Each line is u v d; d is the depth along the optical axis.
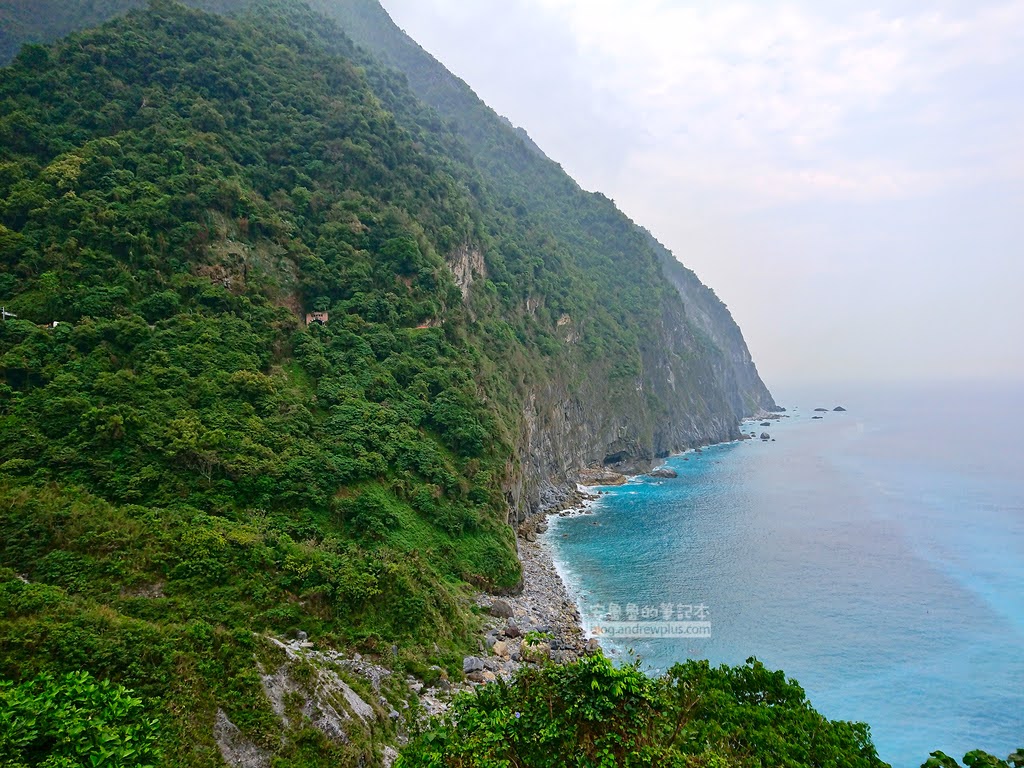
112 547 27.88
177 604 26.62
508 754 12.36
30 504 28.44
